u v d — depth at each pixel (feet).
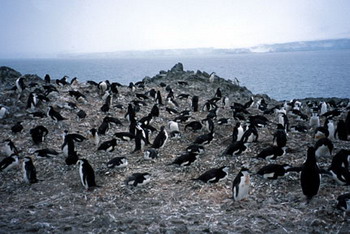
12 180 37.50
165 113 68.64
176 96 85.61
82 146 48.70
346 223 24.32
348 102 84.48
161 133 47.14
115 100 75.87
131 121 55.93
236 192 29.25
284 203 28.63
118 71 493.77
